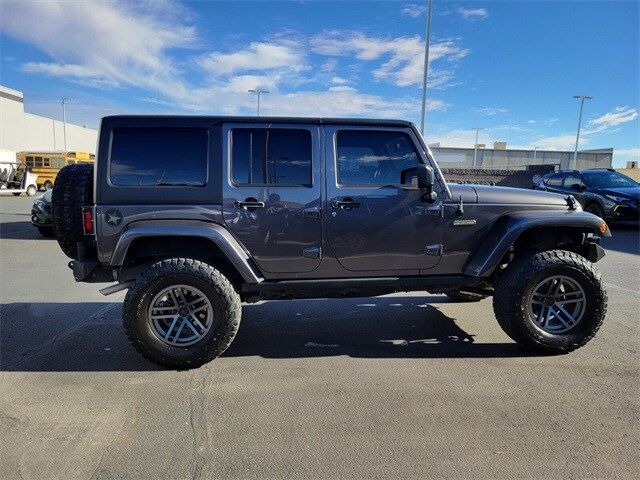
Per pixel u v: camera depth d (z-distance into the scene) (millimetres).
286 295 3873
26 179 28797
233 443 2557
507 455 2445
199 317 3617
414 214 3795
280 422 2781
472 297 5508
